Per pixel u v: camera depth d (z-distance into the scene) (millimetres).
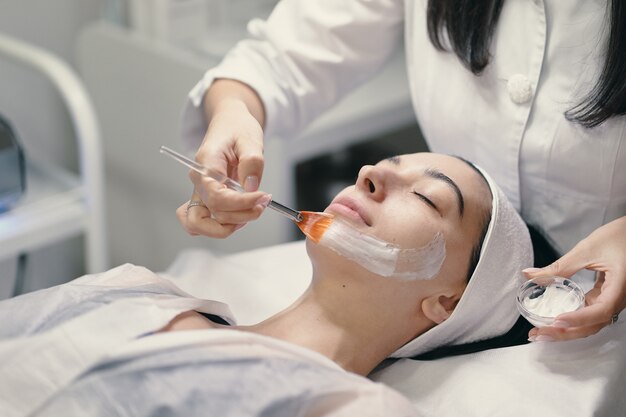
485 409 1061
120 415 909
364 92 2027
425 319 1137
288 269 1397
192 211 1052
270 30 1394
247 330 1113
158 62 1940
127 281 1137
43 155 2205
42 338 946
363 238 1077
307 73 1380
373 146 2459
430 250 1088
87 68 2131
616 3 1062
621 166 1152
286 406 936
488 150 1236
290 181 1855
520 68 1186
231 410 918
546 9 1157
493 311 1145
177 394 918
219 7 2088
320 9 1365
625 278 1051
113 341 963
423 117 1303
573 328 1032
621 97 1081
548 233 1261
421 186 1118
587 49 1136
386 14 1343
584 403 1052
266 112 1327
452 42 1202
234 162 1102
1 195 1725
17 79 2078
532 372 1103
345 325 1109
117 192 2219
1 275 2164
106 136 2166
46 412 910
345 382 967
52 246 2252
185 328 1050
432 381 1125
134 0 2035
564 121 1161
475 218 1116
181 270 1408
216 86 1327
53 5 2088
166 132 1989
